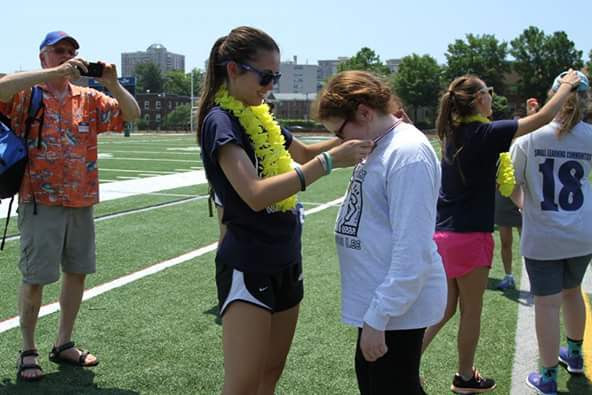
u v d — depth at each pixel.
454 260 3.30
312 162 2.22
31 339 3.71
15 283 5.60
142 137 51.78
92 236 3.88
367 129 2.27
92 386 3.57
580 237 3.30
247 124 2.39
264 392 2.76
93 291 5.45
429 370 3.87
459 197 3.28
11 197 3.57
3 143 3.42
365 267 2.25
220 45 2.45
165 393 3.50
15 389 3.51
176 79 131.38
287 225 2.46
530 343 4.36
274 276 2.41
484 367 3.93
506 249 5.74
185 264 6.47
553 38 79.31
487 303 5.32
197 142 2.49
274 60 2.39
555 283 3.40
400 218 2.10
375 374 2.30
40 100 3.57
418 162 2.11
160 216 9.46
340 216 2.37
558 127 3.30
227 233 2.43
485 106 3.26
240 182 2.24
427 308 2.23
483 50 81.94
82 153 3.71
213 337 4.38
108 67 3.62
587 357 4.03
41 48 3.72
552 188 3.30
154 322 4.68
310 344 4.29
